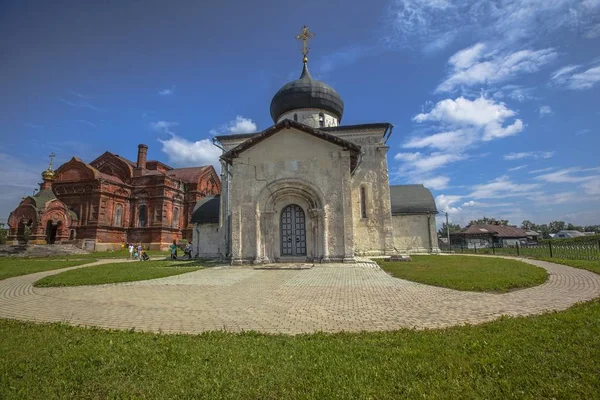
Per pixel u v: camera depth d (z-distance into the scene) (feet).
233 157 66.69
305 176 64.90
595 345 15.62
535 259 66.03
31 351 16.71
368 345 16.78
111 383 13.14
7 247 122.72
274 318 23.56
